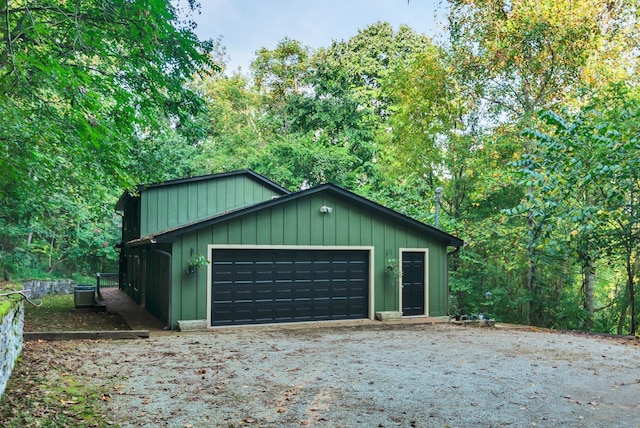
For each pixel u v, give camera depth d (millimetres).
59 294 22453
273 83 35562
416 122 21922
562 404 5629
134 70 10516
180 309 11844
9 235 17266
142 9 7852
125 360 7641
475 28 18938
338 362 7844
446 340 10414
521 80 18625
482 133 20859
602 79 17203
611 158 5750
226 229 12383
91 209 17594
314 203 13445
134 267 18703
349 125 29062
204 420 4930
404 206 23094
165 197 15977
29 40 7430
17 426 4414
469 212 22359
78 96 6922
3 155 7965
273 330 11922
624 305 19328
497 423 4953
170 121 16969
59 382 6008
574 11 16562
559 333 12594
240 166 27969
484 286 20578
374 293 14070
